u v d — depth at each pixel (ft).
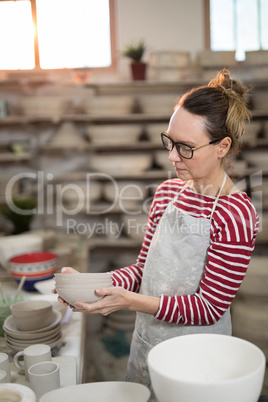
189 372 3.47
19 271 6.90
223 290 4.17
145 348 4.77
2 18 12.95
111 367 10.37
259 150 12.51
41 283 6.81
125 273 5.07
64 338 5.23
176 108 4.30
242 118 4.30
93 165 12.50
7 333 4.96
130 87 13.02
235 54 12.07
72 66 13.11
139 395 3.53
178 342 3.51
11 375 4.34
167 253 4.54
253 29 12.85
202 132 4.10
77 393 3.56
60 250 8.83
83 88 13.14
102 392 3.58
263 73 12.07
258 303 10.91
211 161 4.24
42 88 13.19
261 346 10.50
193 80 12.36
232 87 4.40
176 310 4.16
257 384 2.98
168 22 12.90
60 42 13.03
